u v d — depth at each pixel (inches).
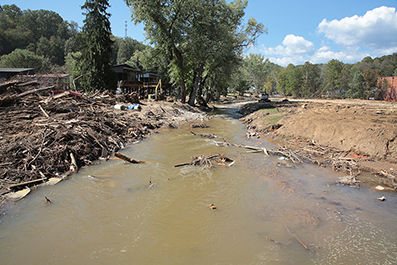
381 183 362.9
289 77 2768.2
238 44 1481.3
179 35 1142.3
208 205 295.0
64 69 2151.8
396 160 413.4
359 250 217.5
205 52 1183.6
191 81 1437.0
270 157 492.7
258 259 205.6
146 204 294.5
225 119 1083.9
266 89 3865.7
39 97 610.9
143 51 1286.9
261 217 272.1
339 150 499.8
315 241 230.5
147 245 221.5
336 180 377.1
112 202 296.7
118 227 247.4
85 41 1242.0
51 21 4097.0
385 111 718.5
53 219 258.4
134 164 430.3
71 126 478.0
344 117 626.5
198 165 432.8
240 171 411.5
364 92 1856.5
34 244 219.8
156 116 869.8
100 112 651.5
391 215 277.3
